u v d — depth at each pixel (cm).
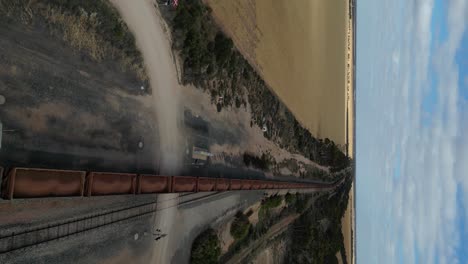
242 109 6656
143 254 4416
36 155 3170
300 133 9938
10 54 3012
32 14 3175
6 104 2977
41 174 2905
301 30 10562
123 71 4094
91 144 3669
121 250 4084
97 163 3725
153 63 4544
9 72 3003
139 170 4253
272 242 8325
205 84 5528
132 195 4181
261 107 7475
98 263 3778
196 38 5081
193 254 5316
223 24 5997
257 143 7312
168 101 4772
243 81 6669
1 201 2912
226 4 6112
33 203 3136
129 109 4159
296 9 10069
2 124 2938
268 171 7769
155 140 4534
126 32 4109
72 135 3481
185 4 5003
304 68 10744
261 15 7594
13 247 2994
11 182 2677
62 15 3416
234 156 6347
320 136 12425
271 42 8150
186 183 4606
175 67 4912
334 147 13375
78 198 3534
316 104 12069
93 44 3731
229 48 5759
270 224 8350
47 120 3266
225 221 6288
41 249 3209
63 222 3397
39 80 3216
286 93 9088
